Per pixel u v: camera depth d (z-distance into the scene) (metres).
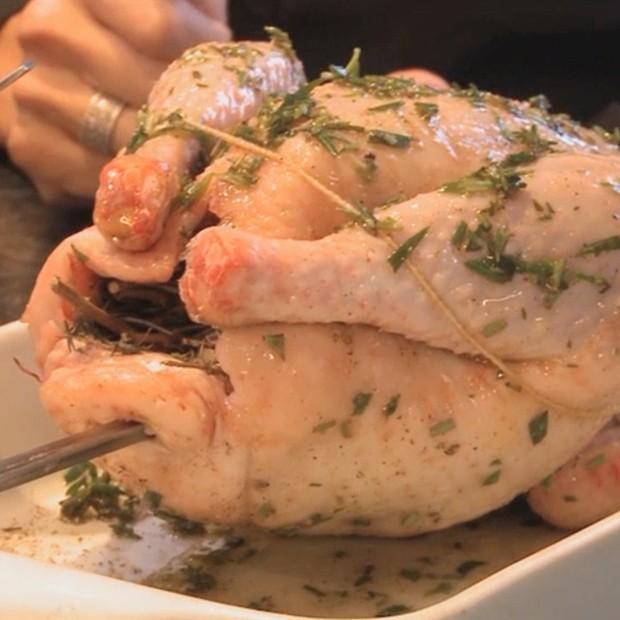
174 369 0.45
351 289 0.45
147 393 0.45
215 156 0.49
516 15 1.00
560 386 0.47
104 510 0.55
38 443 0.59
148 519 0.54
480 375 0.47
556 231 0.47
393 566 0.51
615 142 0.55
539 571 0.42
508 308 0.46
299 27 1.06
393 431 0.46
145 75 0.81
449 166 0.48
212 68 0.54
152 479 0.47
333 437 0.46
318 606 0.49
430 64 1.04
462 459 0.47
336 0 1.03
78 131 0.82
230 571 0.51
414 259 0.45
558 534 0.52
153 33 0.80
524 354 0.47
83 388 0.45
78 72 0.82
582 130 0.54
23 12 0.92
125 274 0.47
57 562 0.52
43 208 0.83
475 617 0.40
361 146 0.47
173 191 0.47
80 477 0.56
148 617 0.39
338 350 0.46
